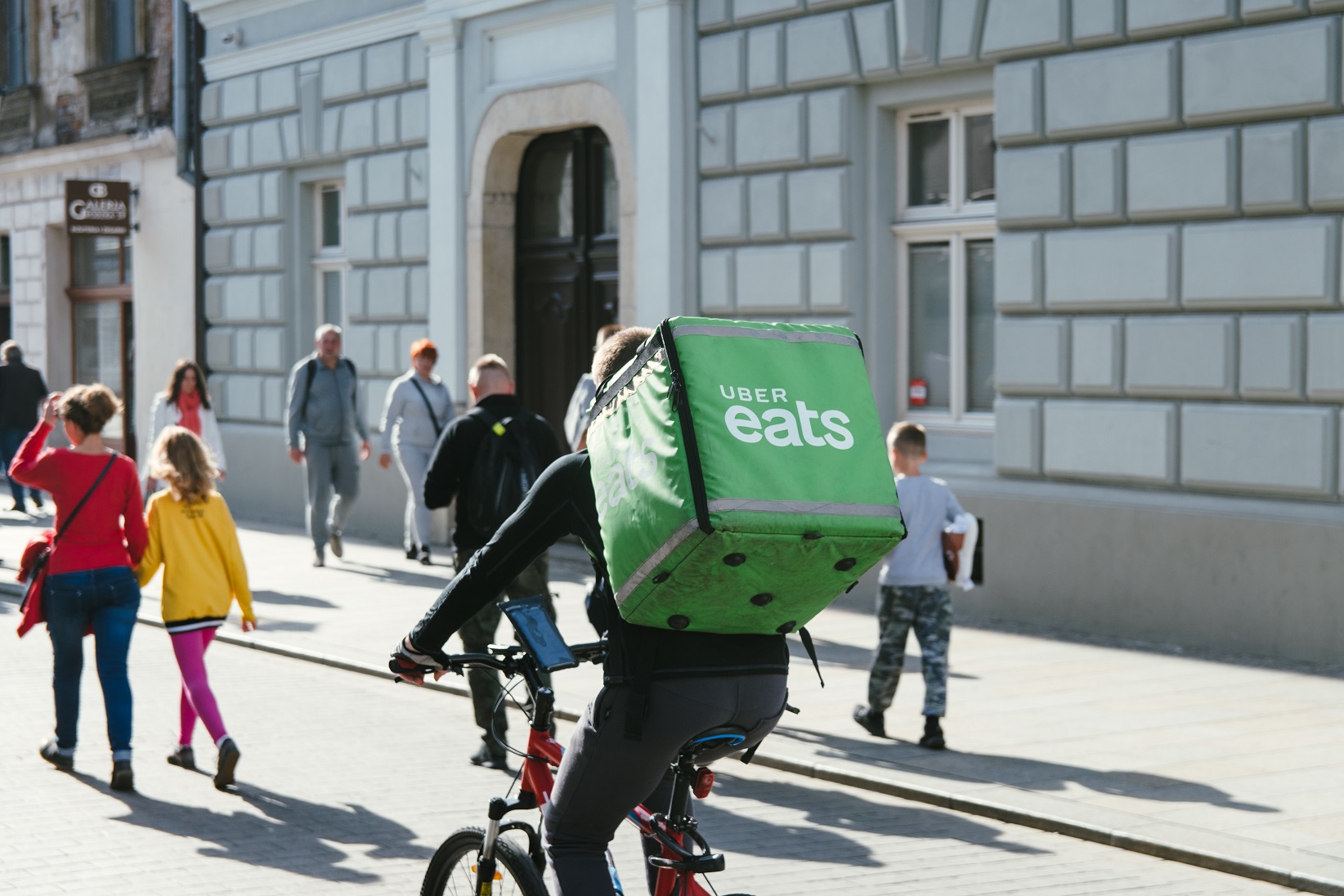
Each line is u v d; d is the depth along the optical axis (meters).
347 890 5.46
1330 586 9.44
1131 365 10.47
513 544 3.59
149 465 7.19
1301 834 5.97
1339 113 9.40
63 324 24.42
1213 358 10.01
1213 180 9.95
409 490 14.62
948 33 11.33
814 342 3.46
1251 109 9.74
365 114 16.95
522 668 3.79
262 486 18.91
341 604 12.12
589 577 13.49
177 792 6.84
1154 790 6.66
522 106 15.02
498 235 15.76
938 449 12.20
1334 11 9.38
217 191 19.44
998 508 11.25
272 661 10.07
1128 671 9.34
